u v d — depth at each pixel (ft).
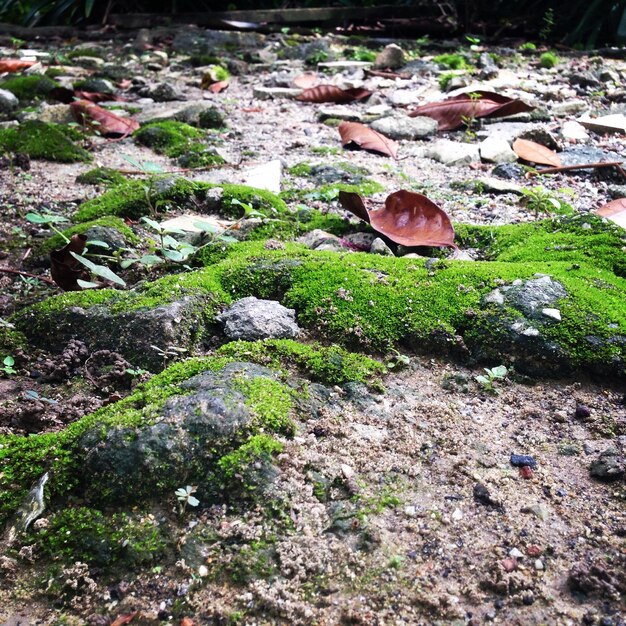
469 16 4.98
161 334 1.53
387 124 3.01
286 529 1.15
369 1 5.36
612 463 1.27
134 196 2.20
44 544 1.16
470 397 1.47
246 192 2.22
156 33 5.03
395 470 1.27
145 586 1.11
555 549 1.14
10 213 2.22
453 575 1.10
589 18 4.71
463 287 1.66
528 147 2.72
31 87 3.54
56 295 1.73
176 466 1.20
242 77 4.15
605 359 1.49
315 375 1.46
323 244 1.96
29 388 1.50
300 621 1.05
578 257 1.81
